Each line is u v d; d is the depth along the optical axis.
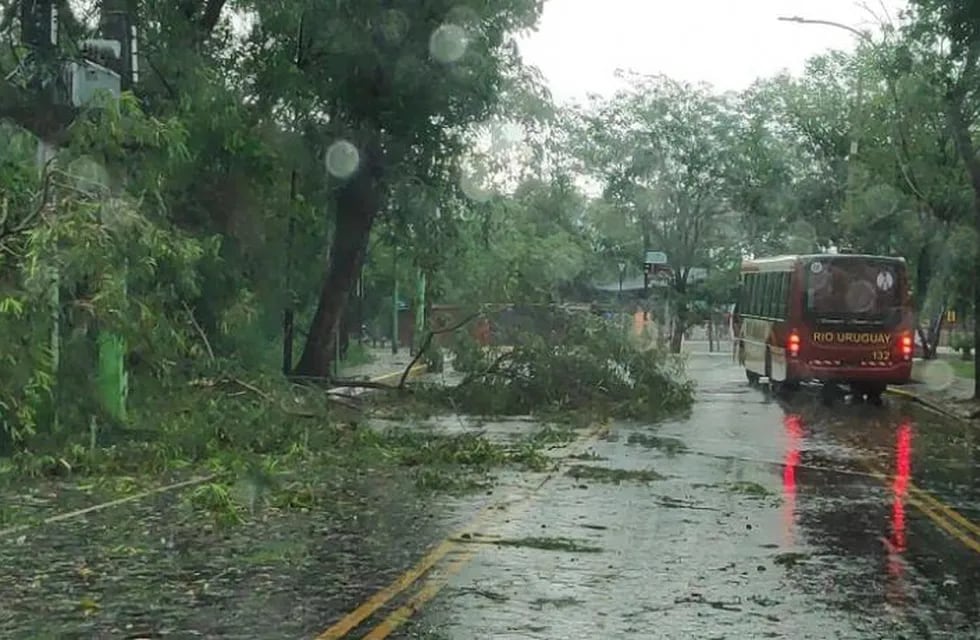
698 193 55.91
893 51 26.83
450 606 8.14
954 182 28.52
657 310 55.69
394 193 26.94
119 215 13.22
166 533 10.74
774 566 9.59
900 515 12.20
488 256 39.75
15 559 9.60
